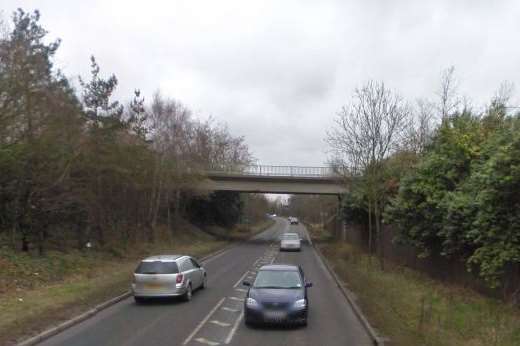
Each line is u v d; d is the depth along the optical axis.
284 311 13.91
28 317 14.55
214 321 15.23
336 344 12.32
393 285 21.56
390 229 34.88
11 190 25.67
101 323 14.98
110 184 35.97
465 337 12.21
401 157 34.28
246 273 29.42
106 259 31.34
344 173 37.59
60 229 32.22
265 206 135.00
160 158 45.16
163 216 57.66
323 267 33.91
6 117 22.50
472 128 22.61
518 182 14.69
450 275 22.03
